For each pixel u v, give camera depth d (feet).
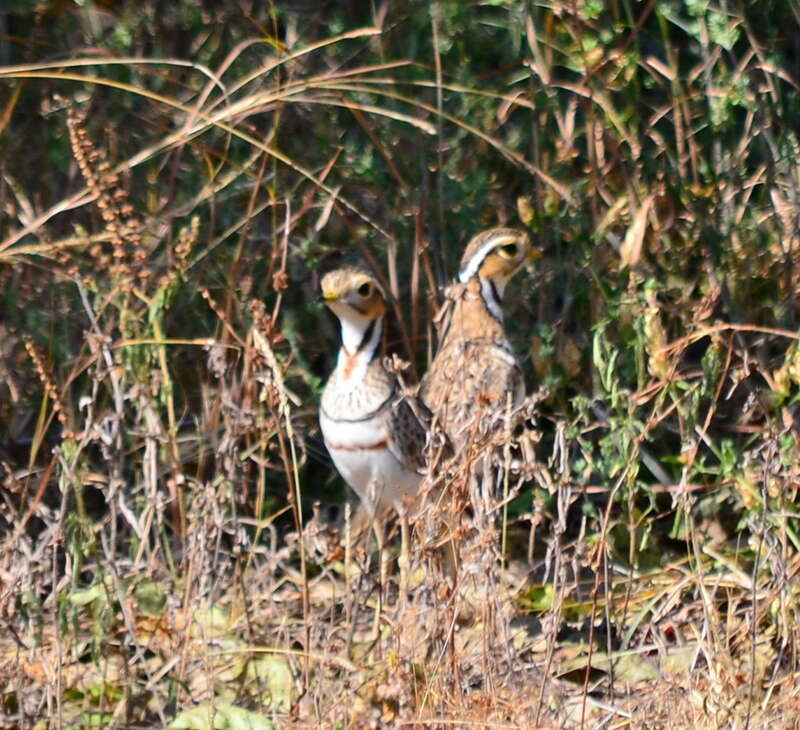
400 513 34.40
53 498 38.50
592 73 40.55
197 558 31.94
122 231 34.01
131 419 39.22
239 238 41.09
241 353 38.14
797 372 35.14
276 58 41.24
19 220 41.42
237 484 34.81
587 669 29.53
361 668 29.48
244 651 30.22
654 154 41.73
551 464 31.53
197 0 42.63
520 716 28.27
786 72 43.09
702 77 43.55
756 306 40.93
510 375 37.35
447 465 29.35
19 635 31.99
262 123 42.09
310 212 42.27
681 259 41.19
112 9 42.42
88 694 30.68
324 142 41.65
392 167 40.98
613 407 34.96
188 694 30.53
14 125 42.11
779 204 41.73
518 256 38.09
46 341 39.93
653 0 41.57
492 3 41.01
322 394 38.96
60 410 31.68
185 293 40.22
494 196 42.32
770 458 30.45
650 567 36.76
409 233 42.11
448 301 35.88
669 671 30.58
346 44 42.91
